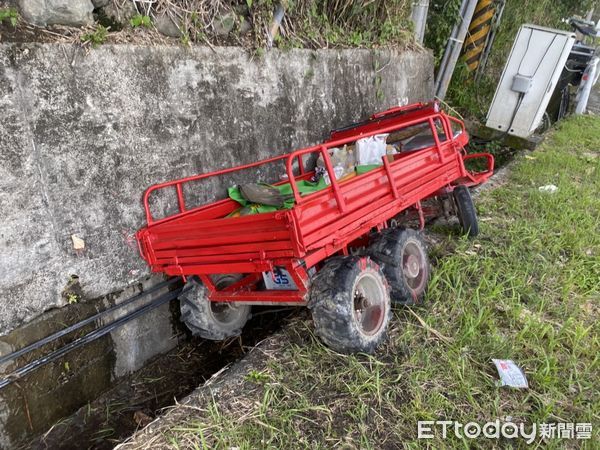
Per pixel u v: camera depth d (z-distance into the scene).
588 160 8.02
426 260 4.10
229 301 3.68
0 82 2.80
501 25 10.89
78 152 3.27
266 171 5.02
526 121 8.48
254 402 2.98
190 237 3.38
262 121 4.87
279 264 3.00
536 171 7.21
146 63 3.63
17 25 2.96
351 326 3.11
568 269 4.46
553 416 2.88
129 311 3.84
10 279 2.99
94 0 3.39
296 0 5.18
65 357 3.41
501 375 3.14
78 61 3.20
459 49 9.06
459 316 3.76
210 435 2.74
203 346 4.44
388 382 3.12
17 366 3.10
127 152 3.59
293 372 3.23
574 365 3.27
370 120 5.49
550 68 8.09
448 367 3.25
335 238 3.12
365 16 6.58
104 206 3.48
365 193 3.49
